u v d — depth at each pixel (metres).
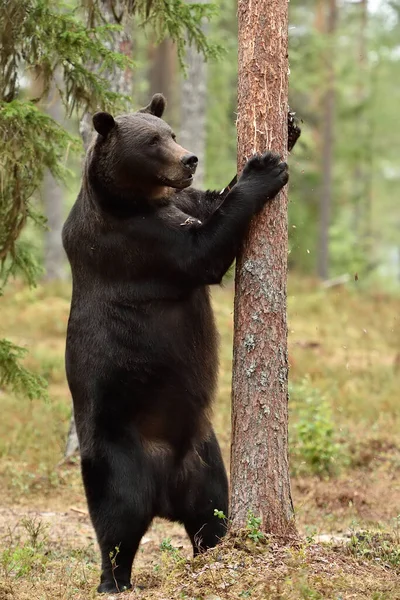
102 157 9.65
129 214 9.55
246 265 9.24
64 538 12.60
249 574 8.42
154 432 9.75
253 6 9.21
